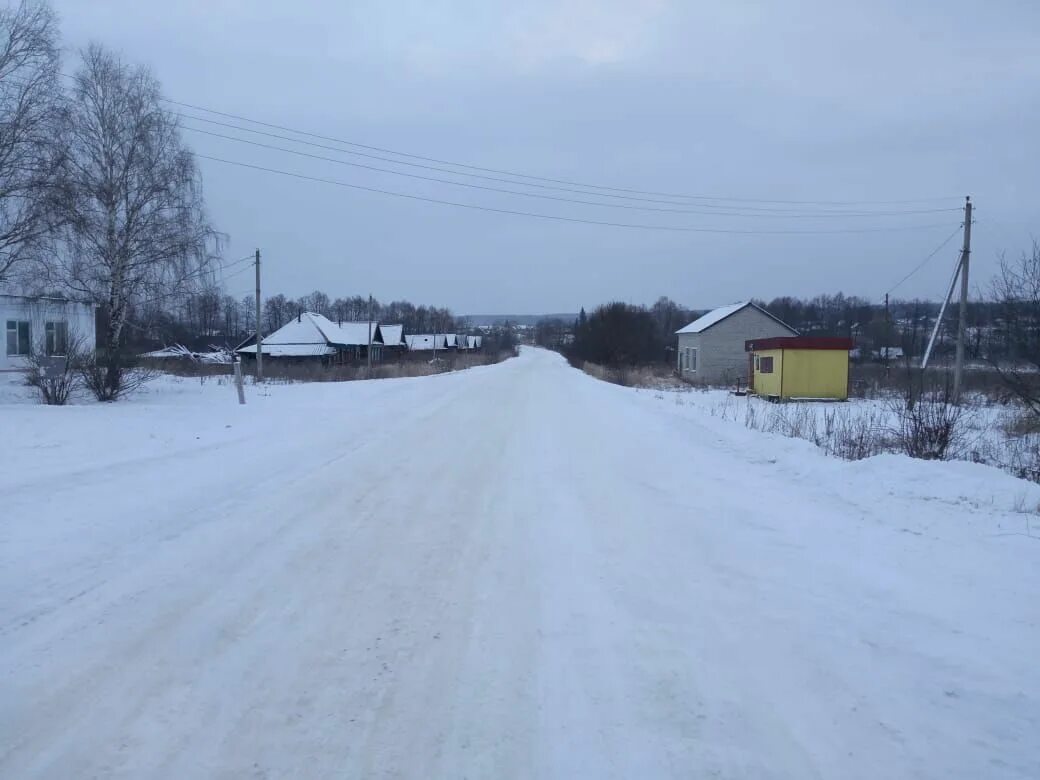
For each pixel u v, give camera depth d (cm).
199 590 547
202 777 321
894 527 741
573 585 572
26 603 514
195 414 1719
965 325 2544
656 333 6512
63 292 2600
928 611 518
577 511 813
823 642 468
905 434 1330
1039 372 1245
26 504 788
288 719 370
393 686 406
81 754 336
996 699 396
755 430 1488
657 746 350
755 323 4669
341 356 6500
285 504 824
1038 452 1184
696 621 502
